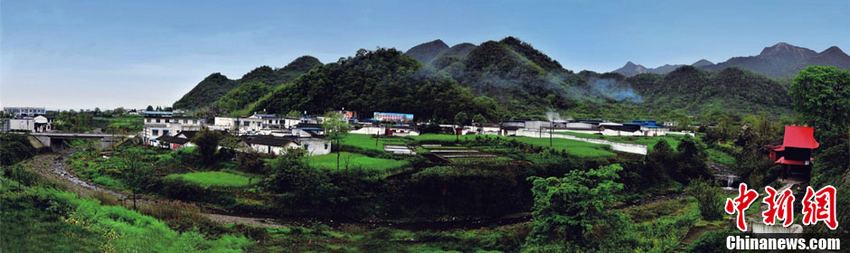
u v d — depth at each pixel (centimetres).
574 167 7688
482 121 14325
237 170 7400
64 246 3419
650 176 8388
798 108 7031
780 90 19612
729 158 10150
